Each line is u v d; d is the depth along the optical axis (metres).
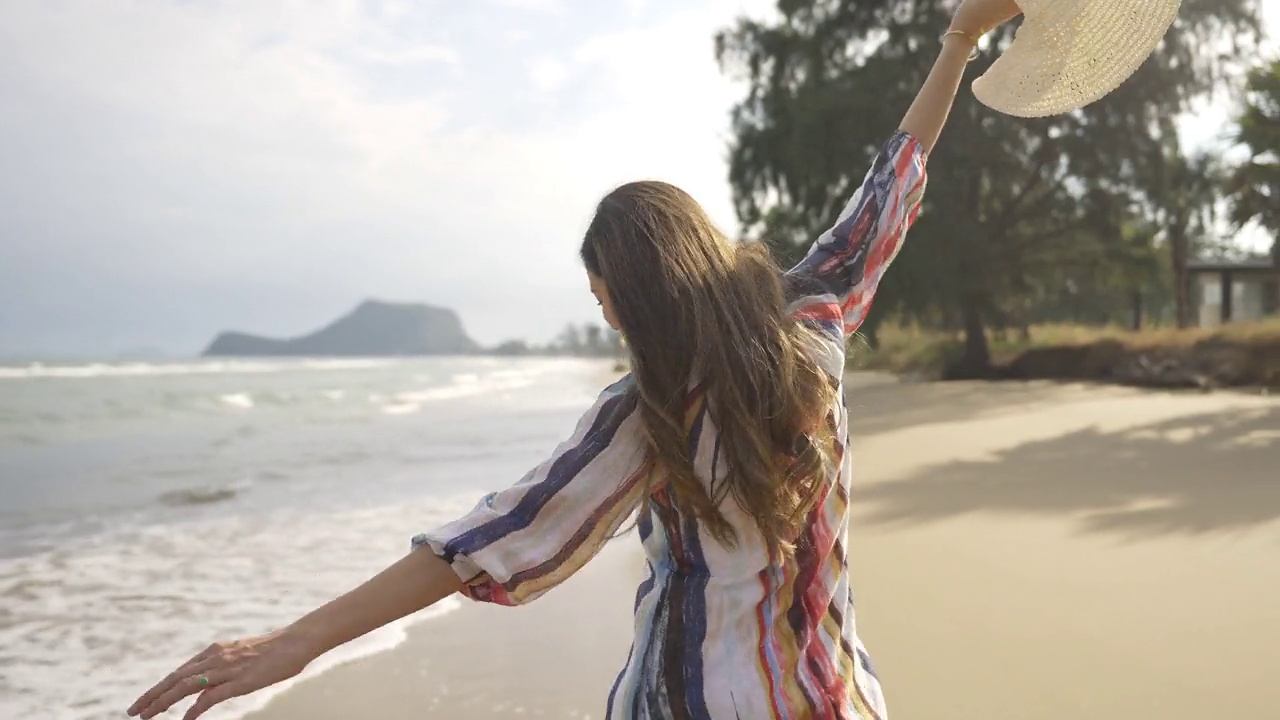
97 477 10.41
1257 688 3.15
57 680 3.73
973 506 6.44
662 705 1.22
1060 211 26.52
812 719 1.23
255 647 1.11
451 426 17.61
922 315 27.16
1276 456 8.47
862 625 3.91
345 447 13.64
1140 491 6.81
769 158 26.36
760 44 27.17
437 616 4.48
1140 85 24.67
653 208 1.27
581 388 39.31
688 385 1.21
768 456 1.21
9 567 5.74
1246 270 33.62
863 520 6.06
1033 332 34.81
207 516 7.68
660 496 1.26
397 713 3.26
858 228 1.52
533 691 3.47
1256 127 19.06
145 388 33.84
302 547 6.34
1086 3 1.54
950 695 3.17
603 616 4.47
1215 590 4.27
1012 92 1.65
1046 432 10.98
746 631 1.24
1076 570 4.70
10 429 17.78
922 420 13.18
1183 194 26.72
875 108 24.05
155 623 4.53
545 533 1.18
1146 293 40.66
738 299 1.24
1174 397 15.95
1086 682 3.25
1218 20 24.44
